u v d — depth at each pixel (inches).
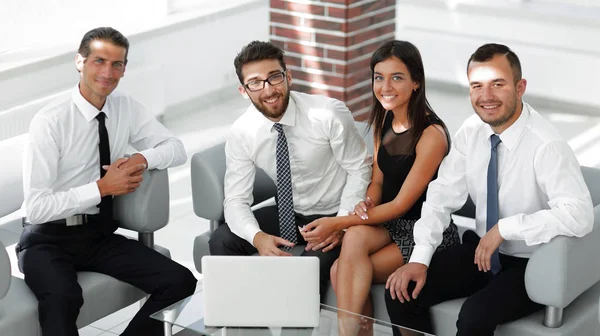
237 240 142.6
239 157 143.1
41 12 229.5
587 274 123.0
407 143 134.9
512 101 123.5
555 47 261.1
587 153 231.1
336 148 141.3
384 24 224.5
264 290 114.0
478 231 134.0
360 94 222.7
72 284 129.8
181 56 261.7
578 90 260.2
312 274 113.3
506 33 268.2
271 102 136.3
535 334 121.4
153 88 249.1
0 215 141.3
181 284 135.1
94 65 135.9
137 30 247.3
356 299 129.3
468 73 125.6
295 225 144.9
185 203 207.6
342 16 211.9
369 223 134.6
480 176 130.6
